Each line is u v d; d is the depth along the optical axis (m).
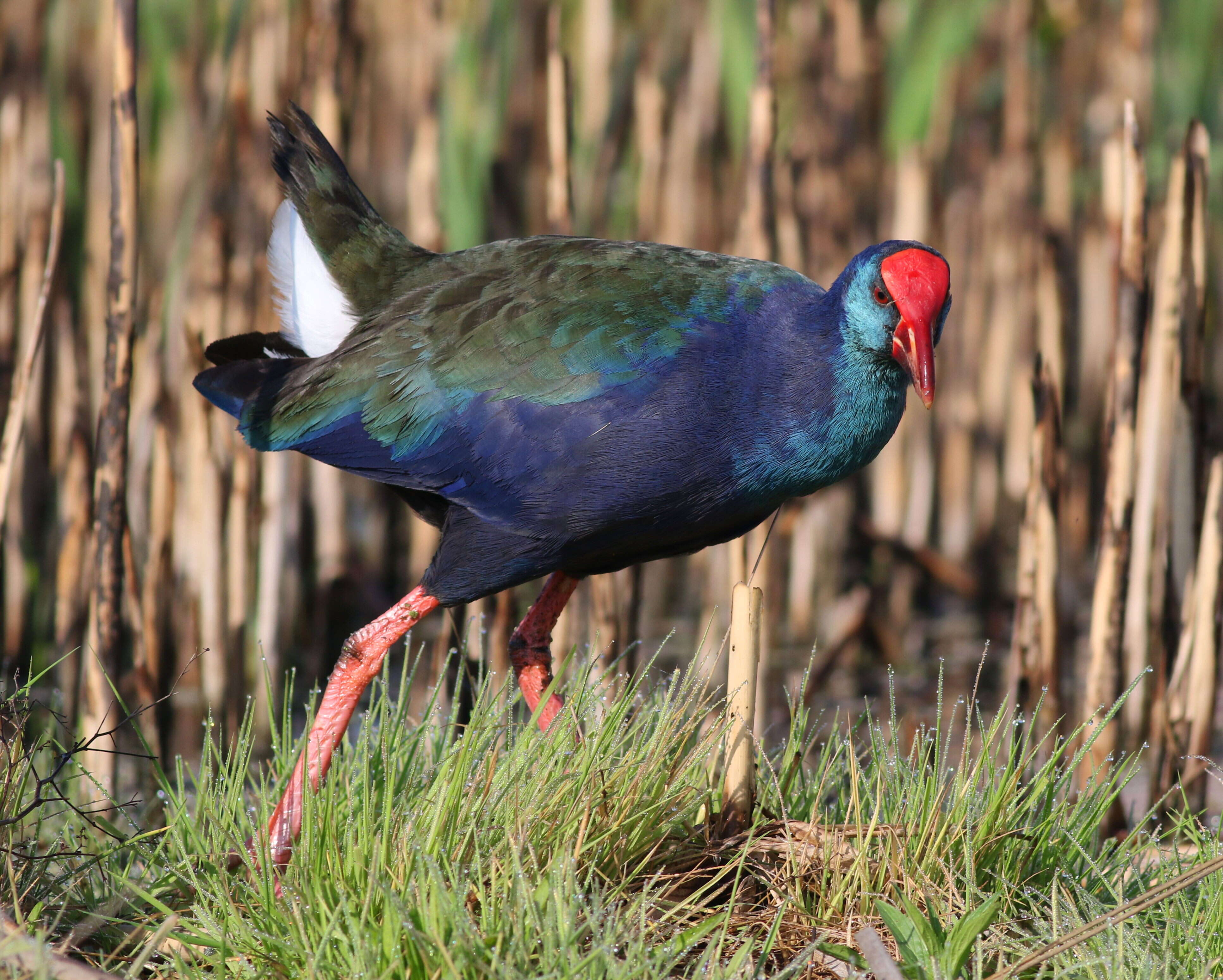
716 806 6.27
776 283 6.45
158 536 9.57
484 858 5.39
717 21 12.14
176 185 12.60
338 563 11.51
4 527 10.59
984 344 13.94
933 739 6.68
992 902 5.01
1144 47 12.04
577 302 6.38
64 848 6.07
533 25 13.19
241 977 4.99
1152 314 9.02
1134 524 8.56
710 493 6.34
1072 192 13.94
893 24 13.15
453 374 6.45
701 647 6.13
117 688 7.70
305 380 6.79
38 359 11.16
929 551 12.98
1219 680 8.57
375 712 6.70
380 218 7.27
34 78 11.35
